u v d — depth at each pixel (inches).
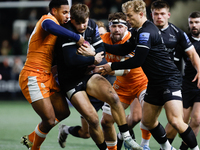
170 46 581.0
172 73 572.1
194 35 733.3
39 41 553.6
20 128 1014.4
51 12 569.0
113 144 643.5
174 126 553.0
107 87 535.5
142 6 578.6
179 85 571.5
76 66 542.6
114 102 528.4
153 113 590.6
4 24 2060.8
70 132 732.7
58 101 590.2
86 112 535.2
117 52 629.9
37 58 557.3
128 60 559.5
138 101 689.0
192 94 713.6
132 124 681.0
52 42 559.5
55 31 520.4
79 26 539.2
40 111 554.6
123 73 639.1
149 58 571.2
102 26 805.2
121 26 651.5
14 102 1788.9
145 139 673.6
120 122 534.0
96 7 1978.3
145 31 554.3
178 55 713.0
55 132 964.0
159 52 567.5
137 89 681.6
